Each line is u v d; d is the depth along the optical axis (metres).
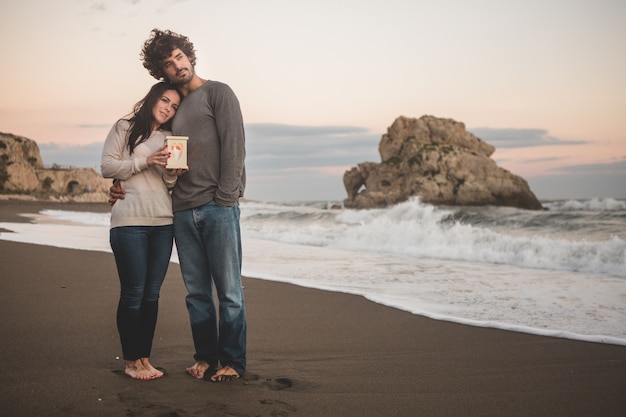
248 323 5.05
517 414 2.88
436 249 10.52
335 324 5.00
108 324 4.63
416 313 5.43
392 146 51.41
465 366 3.75
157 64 3.45
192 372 3.45
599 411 2.93
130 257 3.33
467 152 47.91
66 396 2.97
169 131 3.60
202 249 3.49
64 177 88.31
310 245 12.71
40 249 10.16
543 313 5.50
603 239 13.29
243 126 3.45
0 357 3.70
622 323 5.07
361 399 3.07
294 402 3.00
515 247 10.00
